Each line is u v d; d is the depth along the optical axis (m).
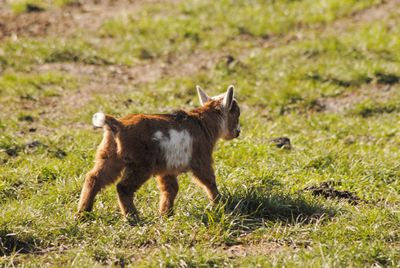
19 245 10.86
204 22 27.77
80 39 26.06
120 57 24.73
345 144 17.45
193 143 12.02
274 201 12.19
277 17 27.94
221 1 29.78
